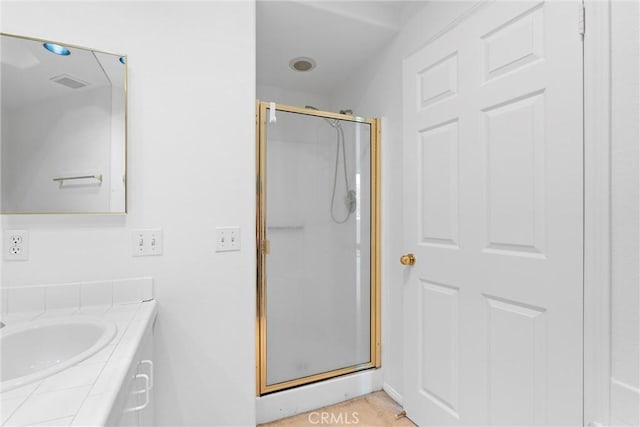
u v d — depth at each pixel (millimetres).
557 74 1033
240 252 1419
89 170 1186
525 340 1130
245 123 1430
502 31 1210
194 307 1342
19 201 1101
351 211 1961
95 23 1204
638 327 851
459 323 1394
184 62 1328
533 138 1106
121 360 732
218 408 1383
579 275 974
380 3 1740
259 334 1692
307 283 1839
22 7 1118
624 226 882
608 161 912
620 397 881
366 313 2012
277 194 1757
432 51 1541
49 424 494
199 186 1349
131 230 1246
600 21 927
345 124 1936
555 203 1039
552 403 1044
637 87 857
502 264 1209
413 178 1667
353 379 1879
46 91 1141
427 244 1576
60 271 1156
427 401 1555
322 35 1841
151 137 1276
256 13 1627
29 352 934
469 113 1344
